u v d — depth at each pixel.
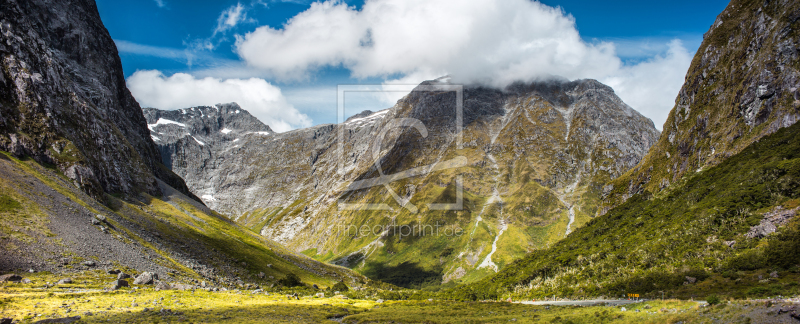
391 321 77.06
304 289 149.88
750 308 48.50
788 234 87.25
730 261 90.12
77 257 96.38
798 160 112.94
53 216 110.38
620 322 55.19
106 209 144.25
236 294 103.69
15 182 118.12
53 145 157.25
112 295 76.62
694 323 48.03
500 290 149.50
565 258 154.00
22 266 83.38
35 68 176.62
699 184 152.38
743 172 131.38
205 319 62.91
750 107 165.12
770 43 168.12
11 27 173.00
